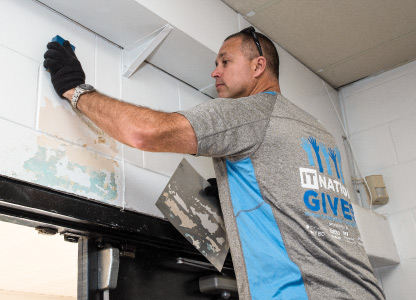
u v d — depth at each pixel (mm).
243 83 1598
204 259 1788
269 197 1297
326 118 2779
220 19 2107
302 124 1419
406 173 2695
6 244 2691
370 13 2400
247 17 2324
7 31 1406
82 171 1443
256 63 1604
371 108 2924
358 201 2771
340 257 1253
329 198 1350
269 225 1291
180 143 1216
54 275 3629
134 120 1222
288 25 2424
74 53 1505
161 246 1621
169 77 2025
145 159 1700
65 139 1430
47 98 1425
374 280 1312
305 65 2781
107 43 1768
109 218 1453
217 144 1247
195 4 1954
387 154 2789
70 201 1363
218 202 1820
